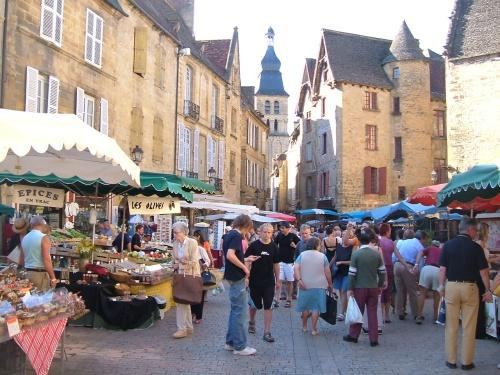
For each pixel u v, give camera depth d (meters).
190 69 29.00
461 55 27.30
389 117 37.47
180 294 9.01
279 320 11.33
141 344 8.57
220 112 33.50
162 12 29.05
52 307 5.88
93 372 6.86
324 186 39.62
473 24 27.95
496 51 26.23
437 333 9.91
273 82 104.00
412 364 7.62
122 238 12.24
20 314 5.34
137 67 22.11
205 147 30.86
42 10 16.02
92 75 18.89
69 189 12.45
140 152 17.61
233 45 36.41
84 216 18.25
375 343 8.79
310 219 42.38
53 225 16.59
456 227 24.03
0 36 14.45
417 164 36.91
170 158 25.80
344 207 35.78
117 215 20.05
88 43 18.66
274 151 101.94
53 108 16.52
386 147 37.12
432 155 37.84
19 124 5.95
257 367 7.33
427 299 14.94
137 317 9.84
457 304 7.42
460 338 9.39
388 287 10.97
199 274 9.25
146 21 23.03
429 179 37.00
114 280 10.37
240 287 8.07
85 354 7.79
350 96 36.66
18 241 10.98
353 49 38.75
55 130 6.27
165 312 11.64
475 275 7.36
